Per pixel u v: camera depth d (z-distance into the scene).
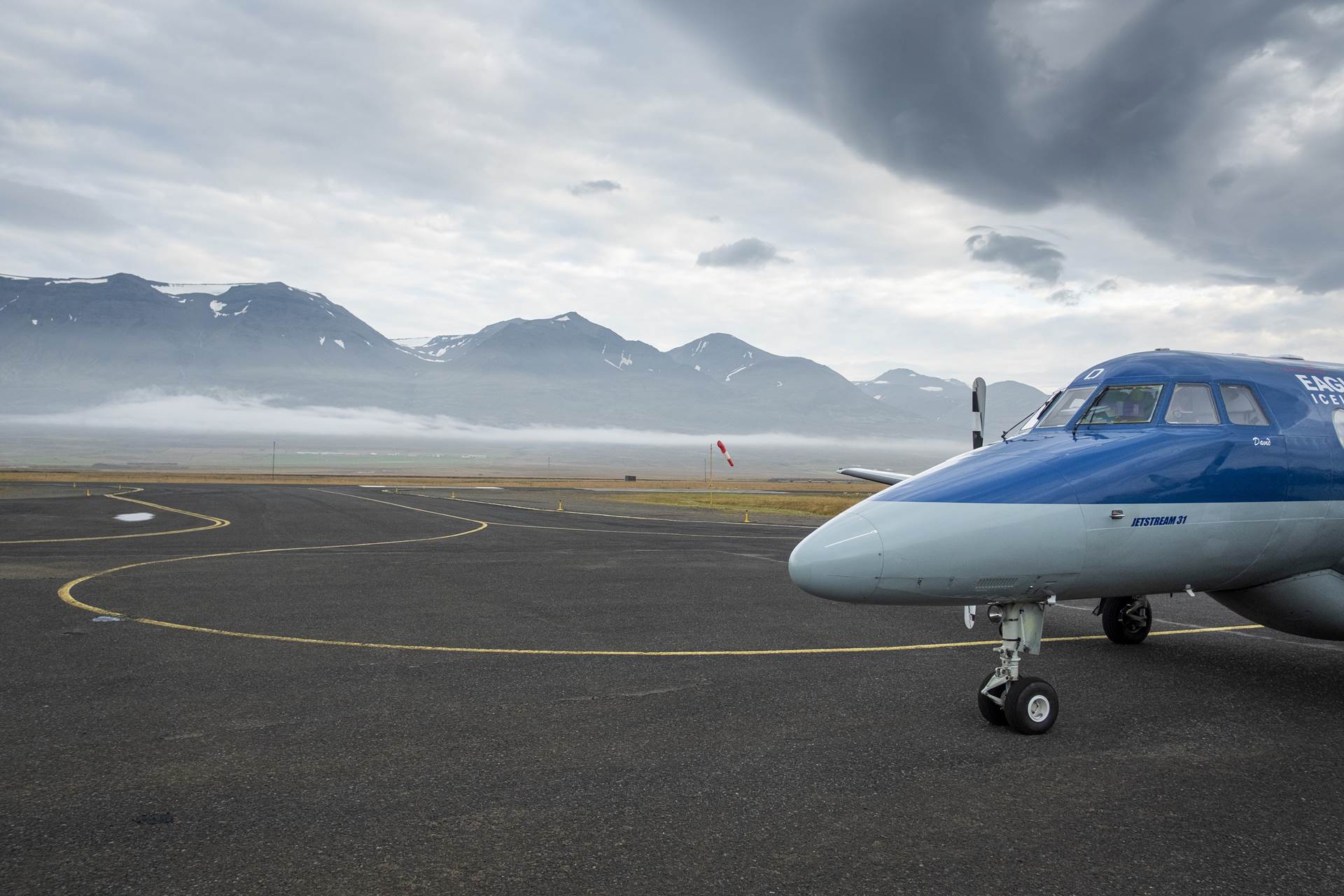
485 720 7.17
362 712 7.35
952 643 10.61
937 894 4.21
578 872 4.39
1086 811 5.34
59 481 80.25
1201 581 8.18
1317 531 8.36
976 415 9.01
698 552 21.66
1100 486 7.45
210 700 7.66
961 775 5.97
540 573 17.02
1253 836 4.99
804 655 9.83
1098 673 9.24
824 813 5.23
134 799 5.32
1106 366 8.70
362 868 4.41
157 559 18.41
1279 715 7.62
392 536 25.27
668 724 7.11
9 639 10.16
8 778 5.67
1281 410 8.44
